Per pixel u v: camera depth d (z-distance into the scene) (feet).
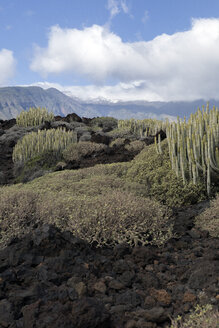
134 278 10.25
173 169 23.26
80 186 22.48
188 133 22.82
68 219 13.55
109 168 28.84
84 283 9.72
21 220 13.32
